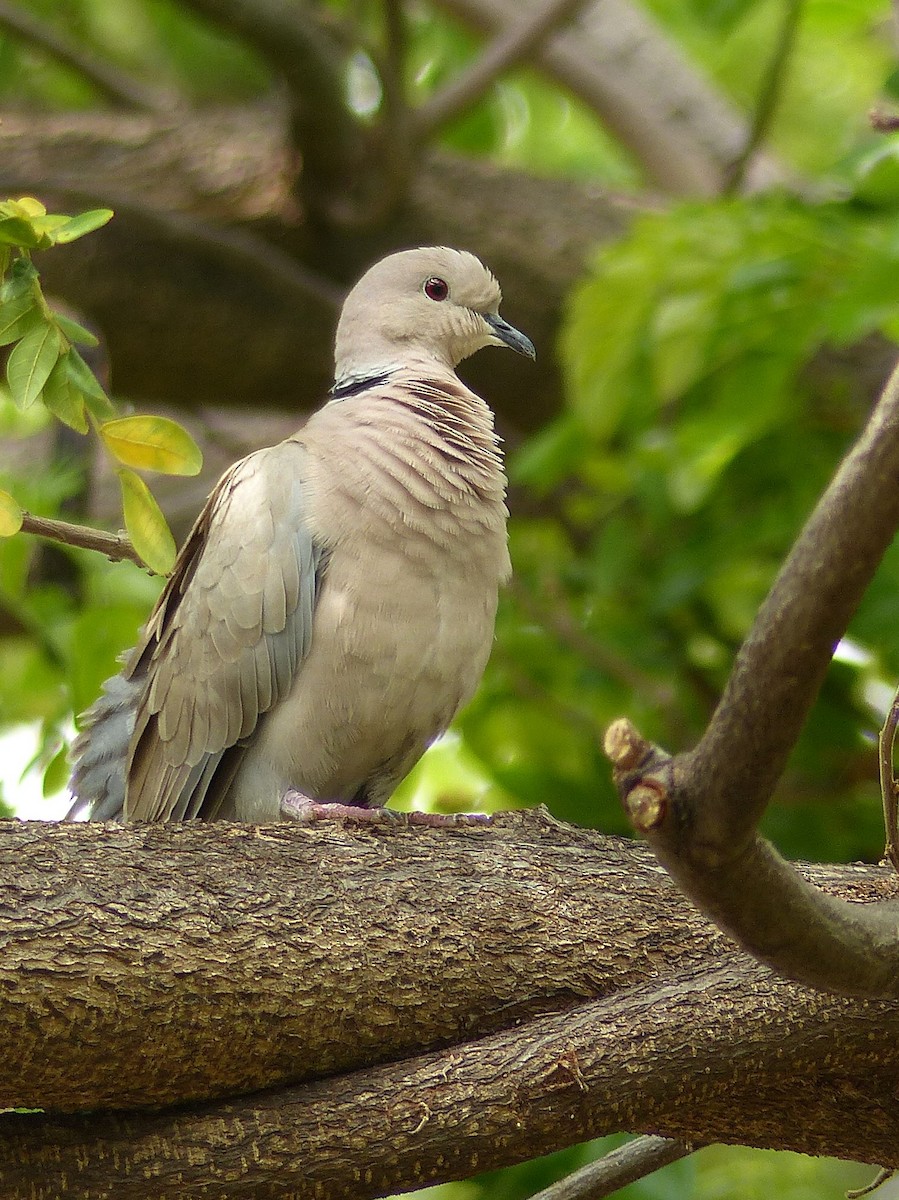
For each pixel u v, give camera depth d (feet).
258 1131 18.71
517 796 35.14
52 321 19.31
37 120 44.42
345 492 25.63
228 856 19.49
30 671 40.55
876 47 57.06
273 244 43.47
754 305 34.76
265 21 38.40
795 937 16.20
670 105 54.95
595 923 20.22
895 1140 19.89
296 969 18.75
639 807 14.85
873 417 13.82
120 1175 18.43
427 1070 19.06
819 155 58.70
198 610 26.61
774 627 14.08
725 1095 19.31
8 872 18.28
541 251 43.83
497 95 55.83
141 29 56.13
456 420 26.81
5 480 38.17
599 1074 18.83
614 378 35.78
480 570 26.11
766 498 39.06
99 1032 17.80
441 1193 34.24
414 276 30.91
